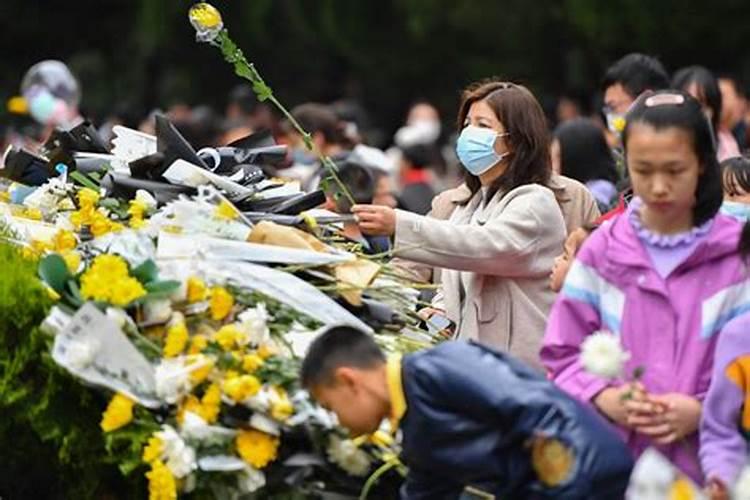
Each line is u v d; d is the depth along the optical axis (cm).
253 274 1051
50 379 998
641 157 909
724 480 891
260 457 990
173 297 1024
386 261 1227
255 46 3709
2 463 1044
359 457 1001
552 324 951
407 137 2616
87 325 988
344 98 3750
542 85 3288
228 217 1095
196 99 3800
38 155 1300
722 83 1738
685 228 926
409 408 905
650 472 875
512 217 1153
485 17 3247
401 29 3541
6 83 4141
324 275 1092
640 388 903
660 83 1454
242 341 1011
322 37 3572
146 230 1077
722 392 901
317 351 930
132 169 1159
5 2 4206
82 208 1116
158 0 3703
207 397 994
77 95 2030
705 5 2917
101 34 4141
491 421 888
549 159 1187
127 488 1027
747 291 921
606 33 2955
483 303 1176
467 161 1177
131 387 992
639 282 930
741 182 1166
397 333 1098
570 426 871
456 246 1145
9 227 1110
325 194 1177
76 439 1002
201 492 995
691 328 921
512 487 889
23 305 1000
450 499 926
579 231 1043
